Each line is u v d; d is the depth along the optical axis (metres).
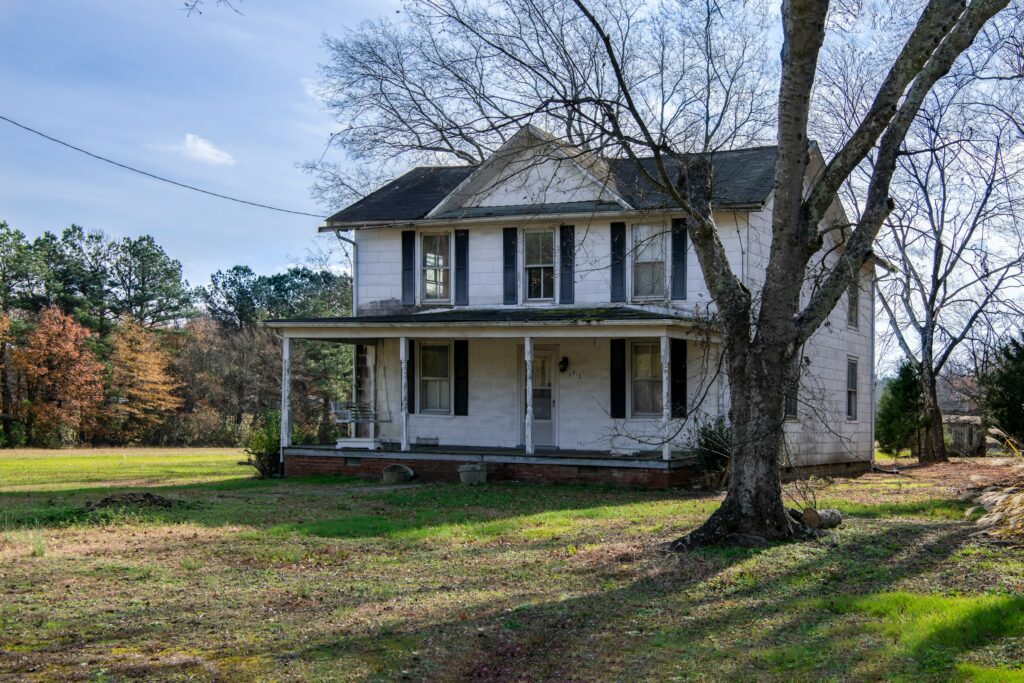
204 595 8.30
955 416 38.91
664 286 20.23
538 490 17.73
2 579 9.01
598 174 20.22
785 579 8.60
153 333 57.81
